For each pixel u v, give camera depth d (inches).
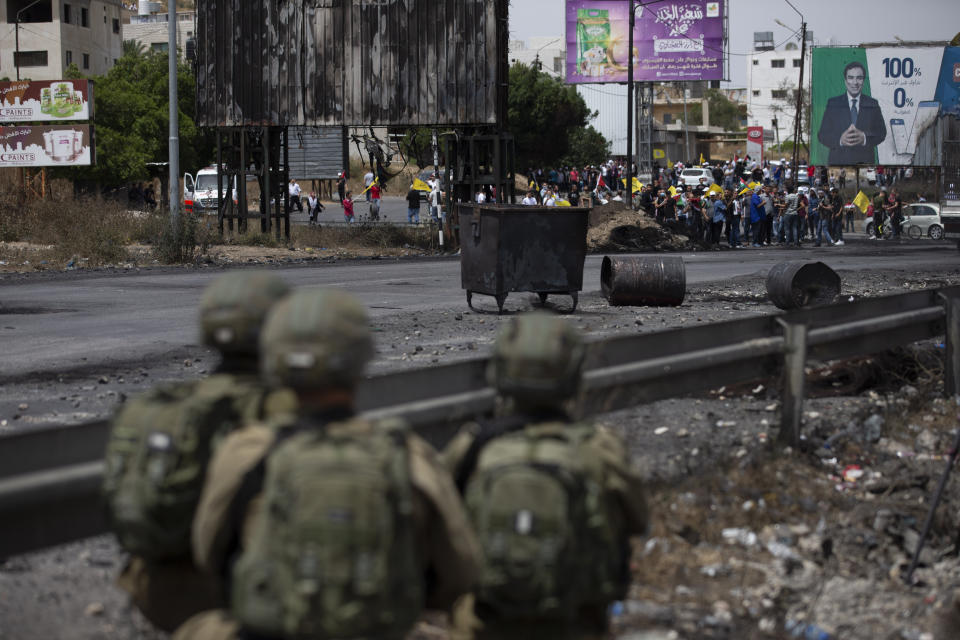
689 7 6353.3
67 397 884.0
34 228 2994.6
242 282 294.2
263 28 3164.4
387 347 1156.5
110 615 428.1
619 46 6476.4
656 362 596.7
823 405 862.5
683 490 611.5
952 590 528.1
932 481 673.6
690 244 3814.0
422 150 3380.9
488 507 265.6
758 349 684.7
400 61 3102.9
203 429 276.7
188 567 293.1
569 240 1519.4
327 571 218.8
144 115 5885.8
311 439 232.7
